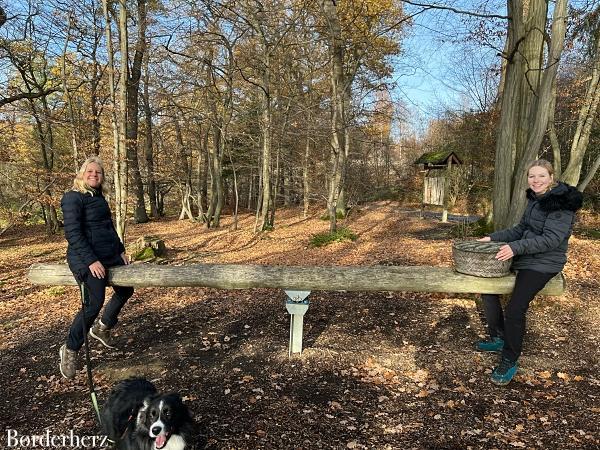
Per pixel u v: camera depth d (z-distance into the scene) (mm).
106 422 2756
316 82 18000
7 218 13477
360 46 16375
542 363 4227
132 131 19578
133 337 5148
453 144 23328
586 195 16484
